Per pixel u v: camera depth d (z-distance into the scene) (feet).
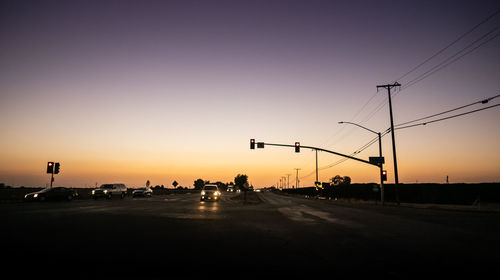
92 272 19.29
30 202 94.22
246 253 25.46
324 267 21.29
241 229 39.86
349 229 41.75
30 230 35.45
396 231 40.24
